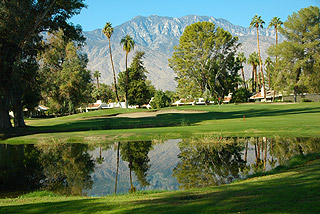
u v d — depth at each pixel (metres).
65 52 55.19
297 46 66.44
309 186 7.16
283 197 6.33
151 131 28.19
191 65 80.88
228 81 94.88
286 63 69.75
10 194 10.95
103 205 7.15
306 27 68.69
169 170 14.07
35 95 38.00
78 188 11.70
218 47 78.88
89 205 7.25
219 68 86.88
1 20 28.38
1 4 28.39
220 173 12.62
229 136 23.39
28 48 33.59
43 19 33.38
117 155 18.80
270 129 24.86
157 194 8.69
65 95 56.97
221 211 5.68
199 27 79.69
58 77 54.44
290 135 21.98
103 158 18.00
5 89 30.67
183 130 27.44
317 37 67.38
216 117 43.41
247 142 20.34
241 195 7.02
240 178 11.41
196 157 16.59
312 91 74.44
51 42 52.34
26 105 38.91
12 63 30.48
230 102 89.88
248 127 26.78
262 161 14.45
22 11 28.80
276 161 14.19
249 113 49.31
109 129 34.00
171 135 25.52
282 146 18.03
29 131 33.25
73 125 40.22
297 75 70.62
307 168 10.34
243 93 86.50
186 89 86.81
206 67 85.88
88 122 44.84
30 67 32.91
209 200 6.77
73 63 55.84
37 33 34.16
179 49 82.50
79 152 20.23
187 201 6.91
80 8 34.41
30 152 20.70
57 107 60.28
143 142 23.44
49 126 39.59
